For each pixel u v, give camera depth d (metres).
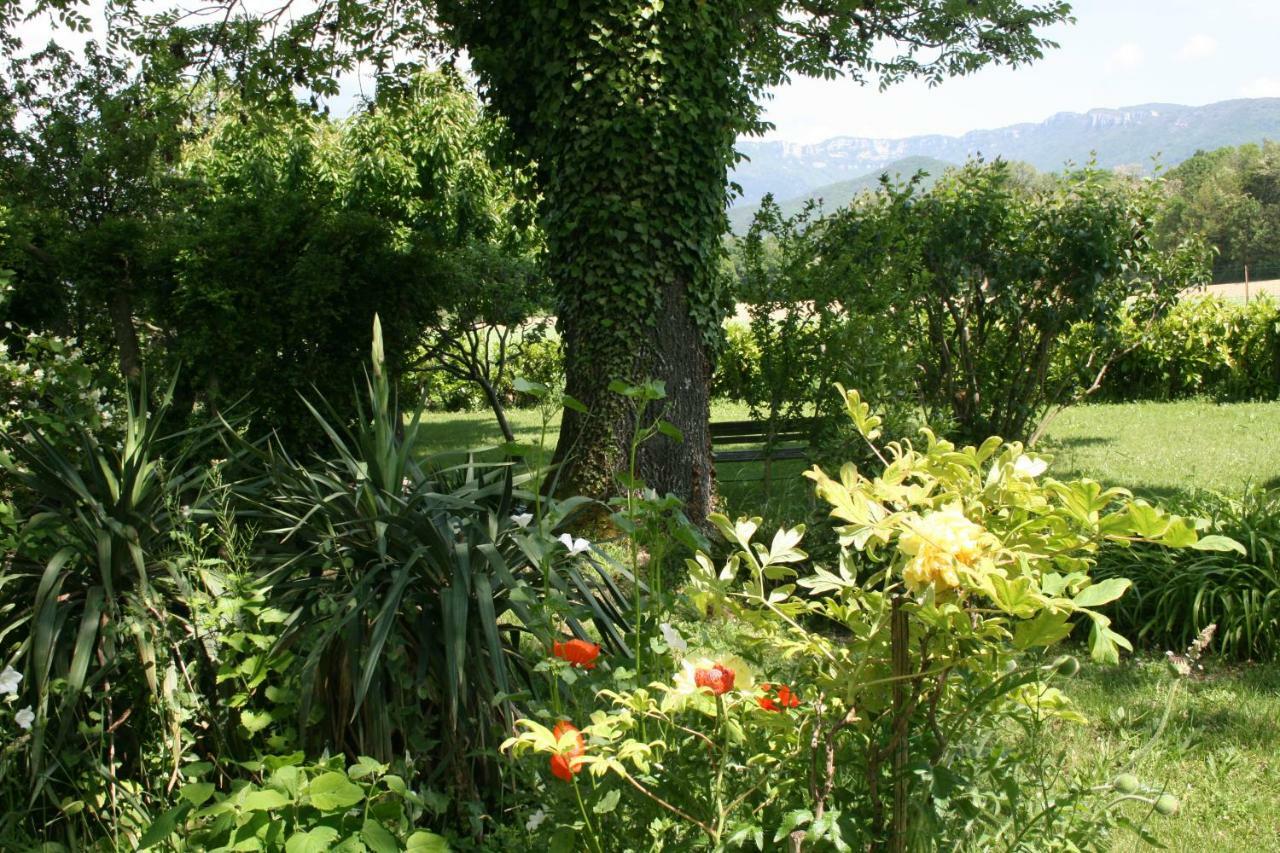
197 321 8.22
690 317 7.34
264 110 10.51
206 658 2.99
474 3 7.84
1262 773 3.50
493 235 15.76
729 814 1.97
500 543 2.93
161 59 9.82
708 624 3.42
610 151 6.96
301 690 2.67
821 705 1.91
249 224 8.28
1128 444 11.75
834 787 1.93
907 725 1.82
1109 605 5.12
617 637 2.89
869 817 1.90
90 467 3.11
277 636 2.85
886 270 7.30
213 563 2.98
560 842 1.90
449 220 15.62
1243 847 2.99
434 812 2.66
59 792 2.80
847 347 6.93
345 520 2.96
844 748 1.96
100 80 10.11
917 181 8.70
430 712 2.93
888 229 7.30
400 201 15.53
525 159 7.99
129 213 9.94
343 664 2.83
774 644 2.01
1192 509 5.55
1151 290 9.38
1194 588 4.95
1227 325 15.80
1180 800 3.25
